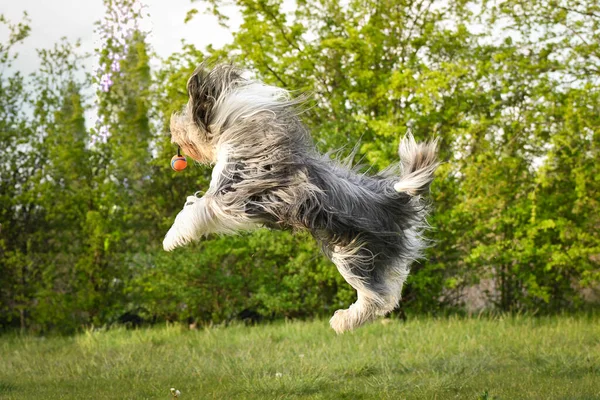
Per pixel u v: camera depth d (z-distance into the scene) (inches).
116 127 560.4
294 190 159.6
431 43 533.6
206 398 267.4
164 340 444.8
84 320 546.6
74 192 541.0
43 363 373.1
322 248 174.1
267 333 450.3
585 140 484.7
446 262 515.2
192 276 518.0
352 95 497.0
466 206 474.3
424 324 459.8
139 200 547.2
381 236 169.8
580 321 452.8
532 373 305.9
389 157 475.2
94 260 533.0
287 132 162.4
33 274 538.0
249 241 502.9
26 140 539.5
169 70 539.2
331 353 362.0
